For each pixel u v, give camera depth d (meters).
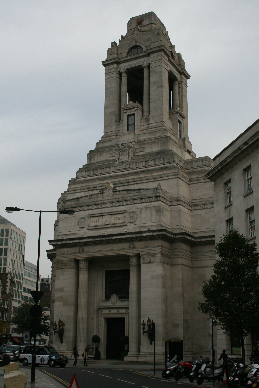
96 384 40.12
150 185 84.00
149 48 97.81
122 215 79.62
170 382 44.69
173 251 77.81
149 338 72.75
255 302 41.22
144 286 75.12
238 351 51.72
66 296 81.44
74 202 85.31
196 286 79.00
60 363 65.50
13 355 70.12
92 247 80.81
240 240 44.34
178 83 104.25
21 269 187.62
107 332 80.81
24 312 136.50
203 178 84.38
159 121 93.25
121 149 91.31
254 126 50.31
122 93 99.81
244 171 52.12
